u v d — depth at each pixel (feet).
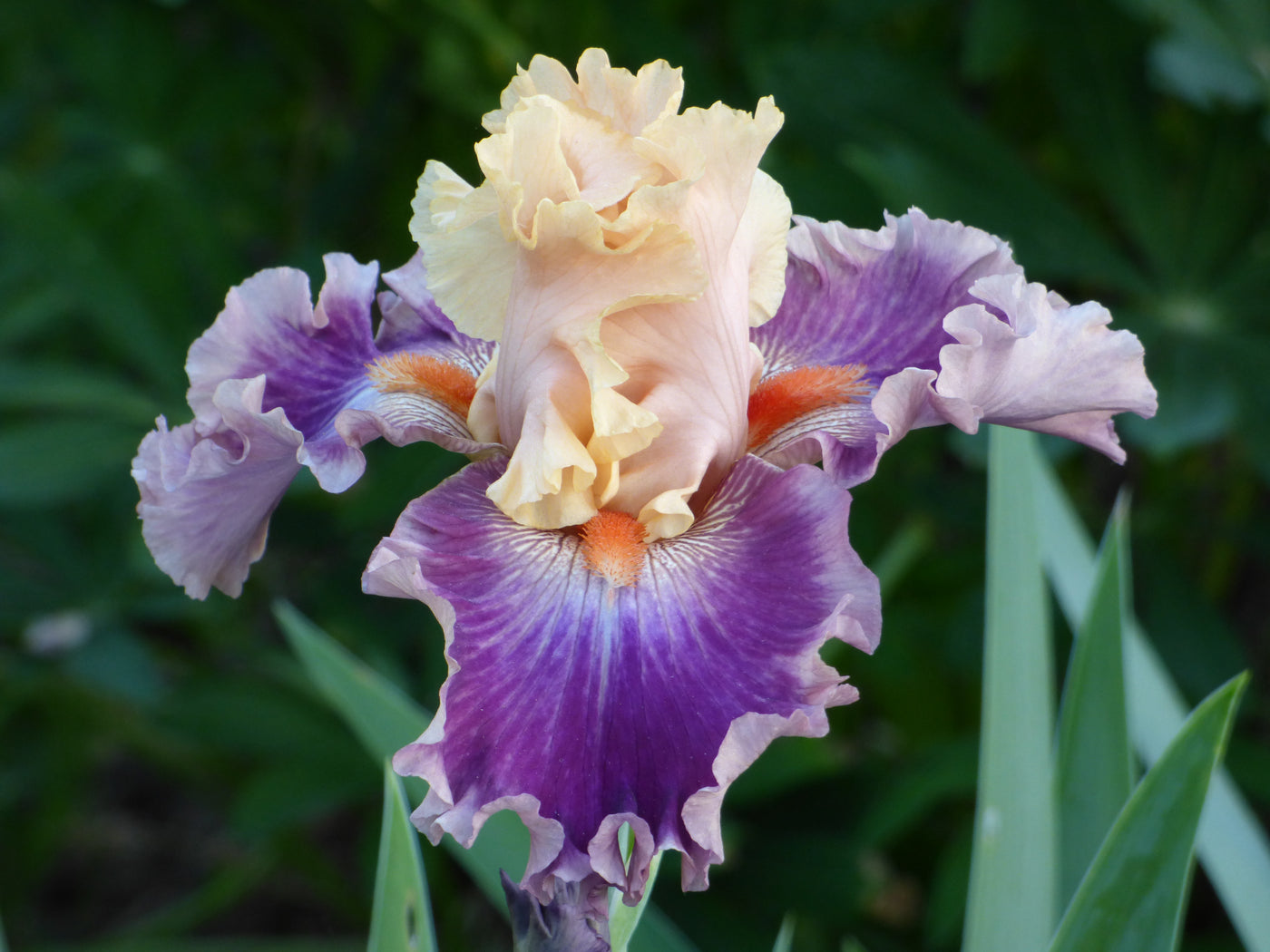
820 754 1.93
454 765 1.01
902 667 2.14
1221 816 1.36
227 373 1.20
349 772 2.12
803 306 1.25
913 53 2.28
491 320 1.13
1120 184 2.05
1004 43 1.97
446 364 1.23
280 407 1.13
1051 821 1.23
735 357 1.12
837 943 2.03
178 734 2.14
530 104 1.08
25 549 2.18
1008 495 1.27
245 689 2.14
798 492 1.09
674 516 1.08
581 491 1.09
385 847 1.15
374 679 1.35
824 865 1.95
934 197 1.90
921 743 2.31
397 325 1.27
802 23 2.21
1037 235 2.00
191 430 1.17
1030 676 1.25
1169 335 1.97
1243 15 1.82
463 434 1.17
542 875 1.00
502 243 1.12
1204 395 1.85
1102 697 1.32
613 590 1.07
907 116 2.00
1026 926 1.22
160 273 2.30
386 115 2.27
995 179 2.00
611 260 1.08
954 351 1.08
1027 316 1.13
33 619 2.12
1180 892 1.13
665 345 1.10
